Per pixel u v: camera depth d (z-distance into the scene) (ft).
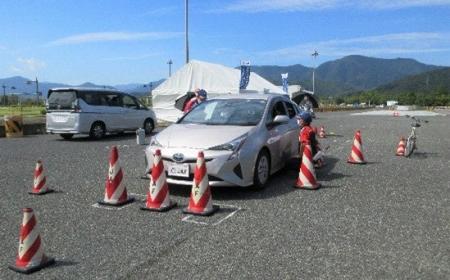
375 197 21.08
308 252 13.98
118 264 13.10
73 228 16.40
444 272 12.53
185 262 13.21
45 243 14.85
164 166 20.61
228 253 13.91
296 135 27.96
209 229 16.25
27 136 55.21
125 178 25.75
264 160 22.70
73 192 22.22
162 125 72.18
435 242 14.93
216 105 25.84
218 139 20.86
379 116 123.03
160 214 18.20
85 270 12.73
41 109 94.32
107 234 15.74
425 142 46.29
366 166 30.14
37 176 21.84
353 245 14.61
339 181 24.91
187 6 77.92
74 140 49.49
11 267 12.76
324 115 133.39
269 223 16.94
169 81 76.48
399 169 28.91
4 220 17.47
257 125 23.13
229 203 19.92
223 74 75.87
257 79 82.07
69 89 48.67
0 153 37.42
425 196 21.30
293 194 21.66
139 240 15.10
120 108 53.47
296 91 101.71
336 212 18.45
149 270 12.66
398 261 13.29
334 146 42.19
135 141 48.19
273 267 12.84
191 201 18.42
